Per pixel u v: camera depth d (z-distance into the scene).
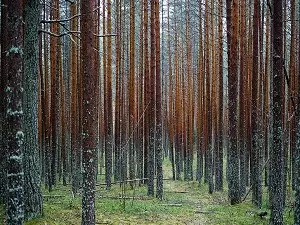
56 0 17.16
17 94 6.04
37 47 9.11
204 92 22.70
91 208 7.50
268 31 17.89
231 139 14.18
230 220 11.20
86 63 7.36
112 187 20.33
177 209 13.09
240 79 17.30
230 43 14.33
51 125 19.25
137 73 26.02
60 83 20.77
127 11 23.41
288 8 18.47
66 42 22.83
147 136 21.03
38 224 8.50
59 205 11.23
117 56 20.34
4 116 10.22
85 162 7.50
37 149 9.09
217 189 20.34
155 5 16.06
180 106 27.00
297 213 6.64
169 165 33.31
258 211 12.33
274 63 8.49
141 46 21.86
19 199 6.04
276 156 8.76
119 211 11.84
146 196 16.72
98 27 17.64
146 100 20.12
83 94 7.45
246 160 21.05
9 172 6.02
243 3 17.02
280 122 8.66
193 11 26.56
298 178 6.70
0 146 10.41
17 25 5.99
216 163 20.94
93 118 7.55
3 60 10.18
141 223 10.42
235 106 14.15
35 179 8.98
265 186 20.06
